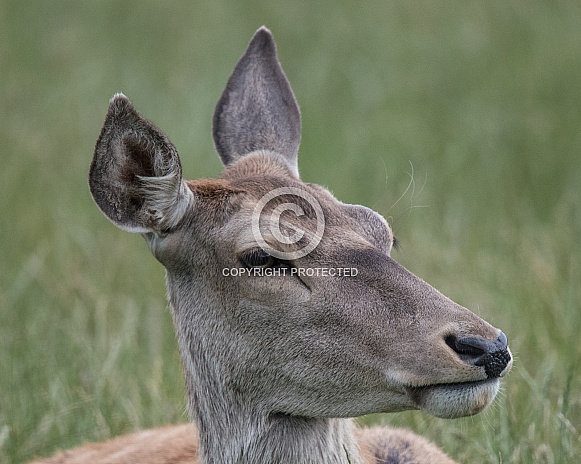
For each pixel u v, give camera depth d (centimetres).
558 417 1124
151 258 1661
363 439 1073
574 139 2025
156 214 940
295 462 933
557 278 1468
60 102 2262
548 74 2270
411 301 882
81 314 1477
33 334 1420
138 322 1473
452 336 859
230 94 1116
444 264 1582
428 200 1817
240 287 914
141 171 944
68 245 1702
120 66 2452
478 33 2484
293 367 907
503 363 855
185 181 954
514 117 2131
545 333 1353
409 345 870
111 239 1705
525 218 1753
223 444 948
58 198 1881
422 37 2519
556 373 1288
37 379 1316
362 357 886
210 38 2600
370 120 2161
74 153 2047
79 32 2642
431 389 868
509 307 1413
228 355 931
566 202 1762
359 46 2536
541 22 2497
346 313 889
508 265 1562
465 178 1912
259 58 1123
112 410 1266
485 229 1727
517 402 1197
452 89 2292
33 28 2677
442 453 1096
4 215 1830
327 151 2006
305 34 2608
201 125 2092
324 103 2264
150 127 920
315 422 938
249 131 1104
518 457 1114
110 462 1065
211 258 930
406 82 2333
